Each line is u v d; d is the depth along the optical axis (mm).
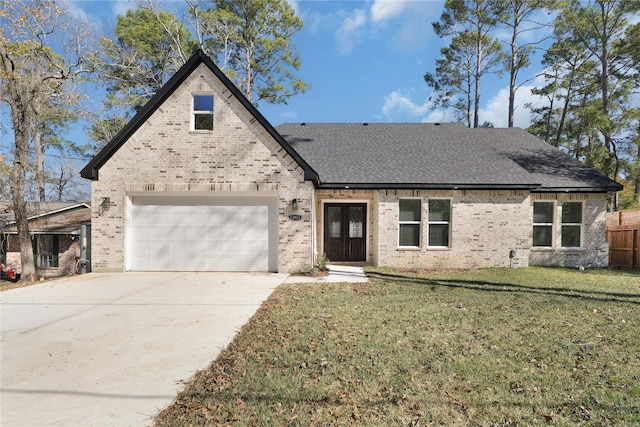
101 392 3471
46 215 19844
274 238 11148
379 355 4336
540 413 3080
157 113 10852
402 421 2953
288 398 3330
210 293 8047
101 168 10859
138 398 3355
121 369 4000
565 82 25266
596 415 3043
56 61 14633
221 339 4984
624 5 19312
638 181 20812
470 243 12242
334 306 6781
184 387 3568
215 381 3686
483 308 6570
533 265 12844
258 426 2898
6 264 18406
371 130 17156
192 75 10891
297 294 7902
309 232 10938
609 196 23875
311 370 3934
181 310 6590
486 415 3045
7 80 12977
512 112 26672
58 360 4262
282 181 10922
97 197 10844
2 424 2957
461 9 26016
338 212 13305
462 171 12852
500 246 12211
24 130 13570
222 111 10891
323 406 3193
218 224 11156
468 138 16359
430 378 3721
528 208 12219
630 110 19078
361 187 12078
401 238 12523
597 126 19469
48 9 13266
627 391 3453
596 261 12836
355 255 13258
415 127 17656
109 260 10867
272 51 25672
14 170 13328
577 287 8586
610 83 22156
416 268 12055
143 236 11117
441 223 12406
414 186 11984
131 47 22609
